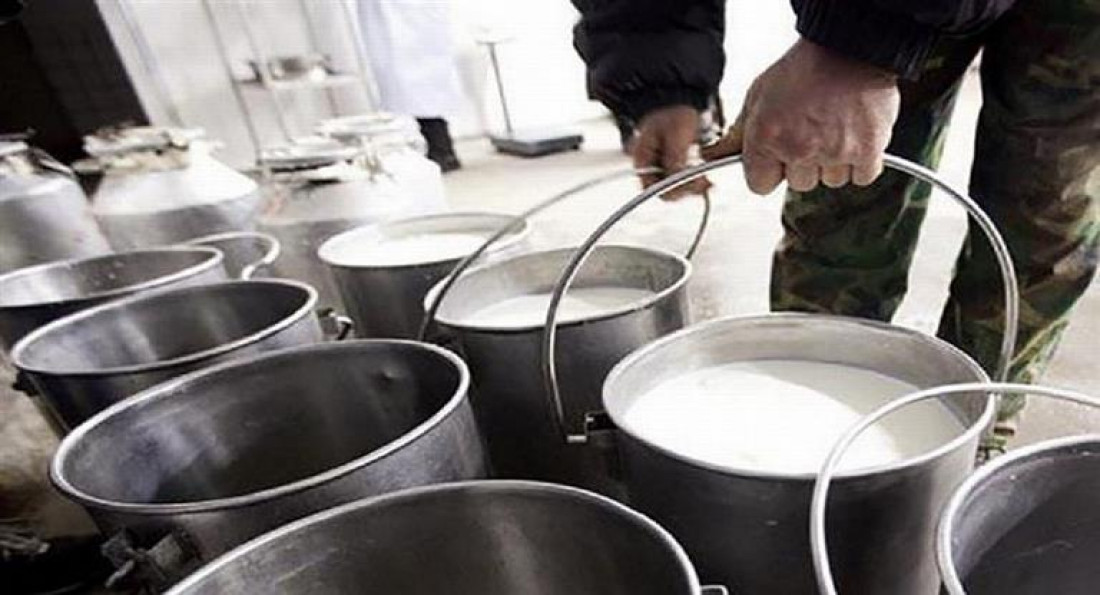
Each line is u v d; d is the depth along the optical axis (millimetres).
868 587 436
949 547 320
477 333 617
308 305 697
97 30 2273
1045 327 735
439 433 462
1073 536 413
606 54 680
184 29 2945
